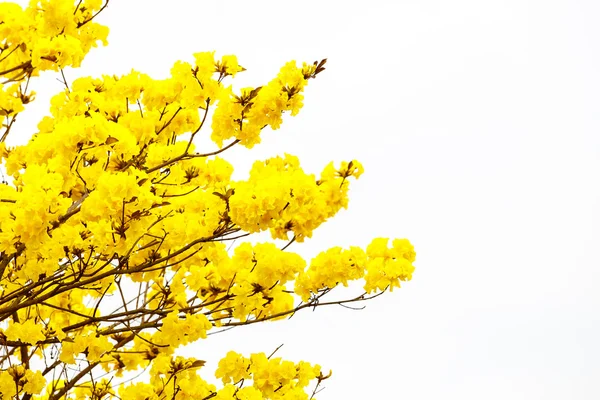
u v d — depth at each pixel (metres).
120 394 4.47
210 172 4.66
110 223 3.61
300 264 4.11
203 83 4.06
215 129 4.28
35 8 4.11
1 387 4.25
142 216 3.66
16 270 4.17
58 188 3.34
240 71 4.12
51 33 4.15
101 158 3.75
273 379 4.59
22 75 4.21
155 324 4.17
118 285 4.16
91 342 4.16
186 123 4.39
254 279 4.21
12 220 3.41
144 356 4.52
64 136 3.48
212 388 4.81
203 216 4.31
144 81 4.23
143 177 3.49
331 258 4.21
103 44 4.46
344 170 3.97
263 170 3.99
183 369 4.31
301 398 4.61
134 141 3.70
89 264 4.32
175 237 4.21
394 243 4.37
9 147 4.27
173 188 4.59
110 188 3.40
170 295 4.57
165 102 4.29
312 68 4.12
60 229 3.54
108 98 4.41
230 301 4.36
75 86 4.33
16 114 4.11
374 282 4.27
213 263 4.30
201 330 4.15
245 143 4.29
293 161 4.14
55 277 3.81
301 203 3.76
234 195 3.71
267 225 3.79
